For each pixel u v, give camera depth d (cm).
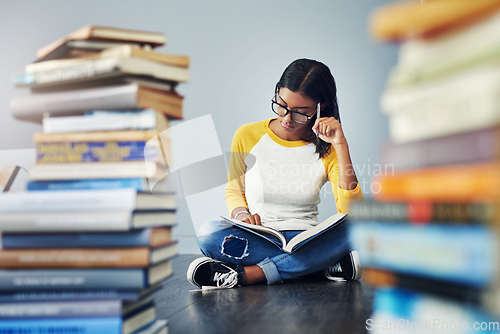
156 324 114
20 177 231
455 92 62
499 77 57
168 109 107
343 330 119
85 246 97
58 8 512
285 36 481
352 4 473
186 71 110
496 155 58
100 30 103
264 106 479
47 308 98
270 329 123
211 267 208
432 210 66
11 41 517
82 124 102
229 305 162
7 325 99
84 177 100
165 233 109
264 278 217
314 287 203
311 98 216
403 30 66
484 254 59
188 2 494
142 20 499
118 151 100
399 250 71
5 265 98
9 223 98
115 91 98
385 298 74
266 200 238
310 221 238
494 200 59
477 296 61
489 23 58
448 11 61
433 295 66
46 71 105
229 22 488
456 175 61
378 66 466
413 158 69
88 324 97
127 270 96
